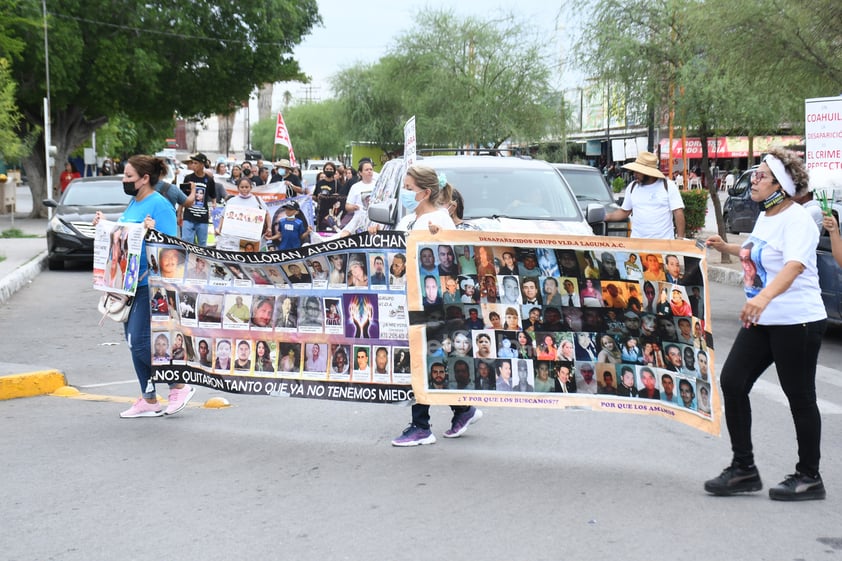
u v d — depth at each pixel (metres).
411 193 6.50
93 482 5.73
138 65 34.06
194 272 6.92
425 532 4.83
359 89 55.31
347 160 87.12
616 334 5.92
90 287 16.34
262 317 6.73
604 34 20.95
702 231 27.75
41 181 35.16
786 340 5.16
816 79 16.38
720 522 4.95
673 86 20.53
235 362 6.81
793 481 5.31
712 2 17.05
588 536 4.75
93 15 33.91
